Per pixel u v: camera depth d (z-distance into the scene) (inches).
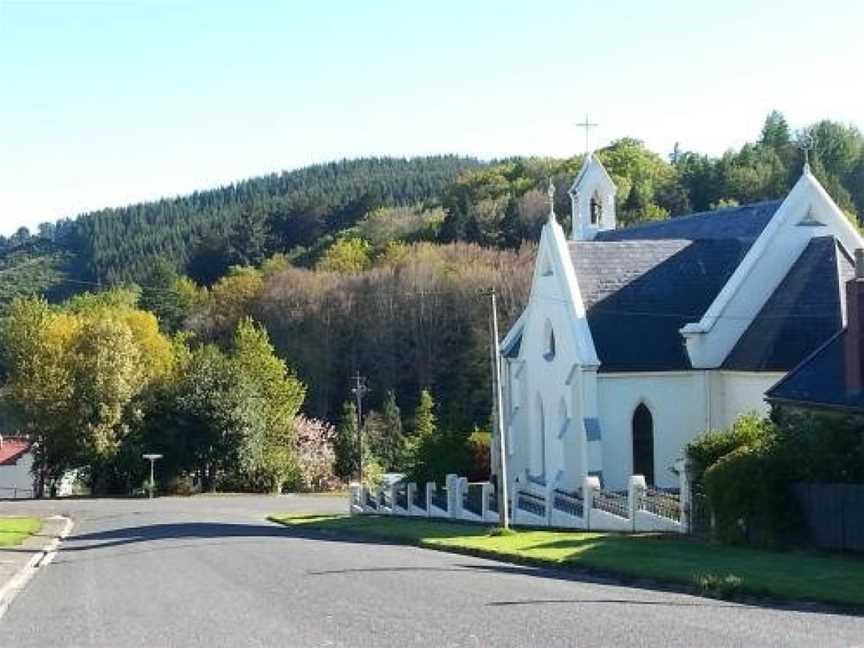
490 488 1566.2
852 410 1044.5
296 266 5211.6
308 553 1091.3
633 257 1699.1
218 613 617.3
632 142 5255.9
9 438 3604.8
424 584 740.0
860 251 1159.0
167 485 3380.9
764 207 1784.0
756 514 979.9
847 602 636.7
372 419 3762.3
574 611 581.6
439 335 4128.9
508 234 4869.6
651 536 1104.8
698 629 512.7
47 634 569.6
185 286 4980.3
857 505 908.0
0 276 6368.1
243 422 3353.8
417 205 6343.5
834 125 4815.5
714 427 1535.4
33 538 1619.1
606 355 1562.5
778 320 1486.2
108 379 3363.7
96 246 6653.5
